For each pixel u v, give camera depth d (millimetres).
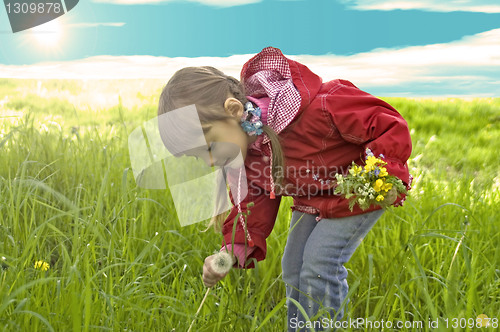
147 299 2180
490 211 3393
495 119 7684
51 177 3500
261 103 2180
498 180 4488
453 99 8594
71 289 1803
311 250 2193
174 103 2061
